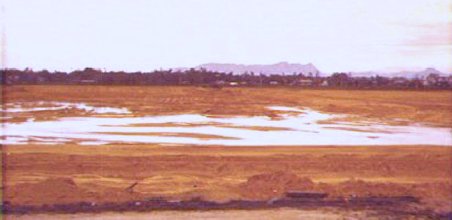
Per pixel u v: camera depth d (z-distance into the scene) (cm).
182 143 1119
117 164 1103
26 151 1091
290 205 992
